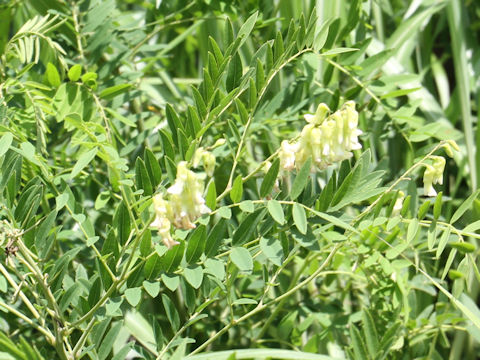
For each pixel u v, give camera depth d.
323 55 0.79
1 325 0.81
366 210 0.72
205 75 0.73
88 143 0.70
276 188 0.71
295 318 0.85
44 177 0.76
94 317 0.71
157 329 0.74
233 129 0.73
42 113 0.76
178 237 0.70
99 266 0.71
